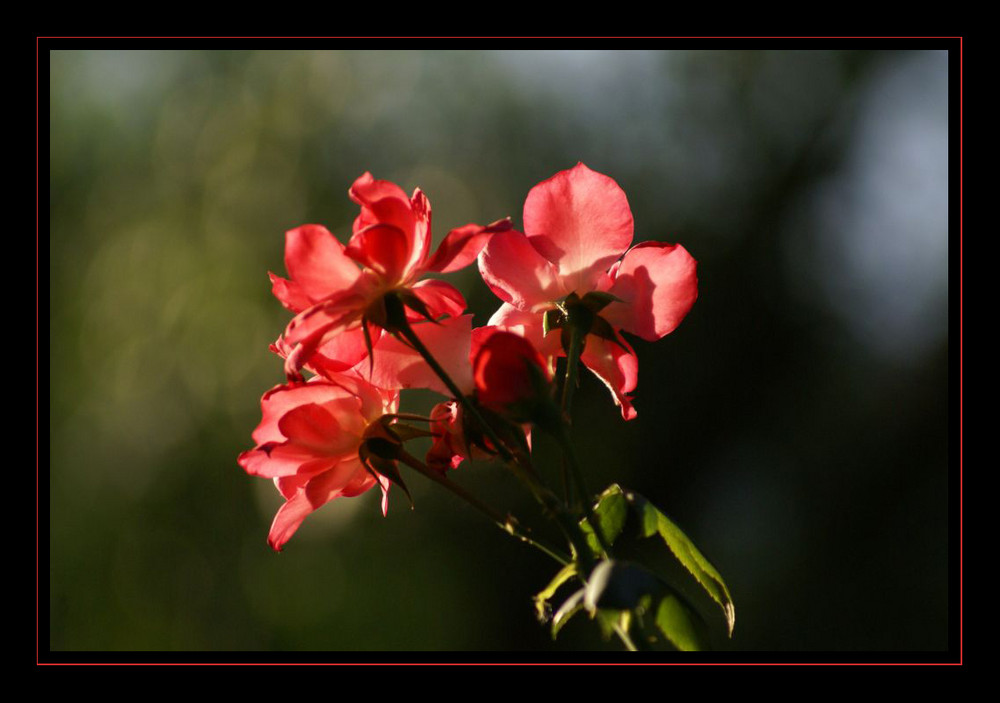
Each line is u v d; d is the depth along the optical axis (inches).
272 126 378.0
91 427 354.9
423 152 364.8
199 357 353.4
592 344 70.1
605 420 331.9
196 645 329.4
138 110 393.7
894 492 328.2
